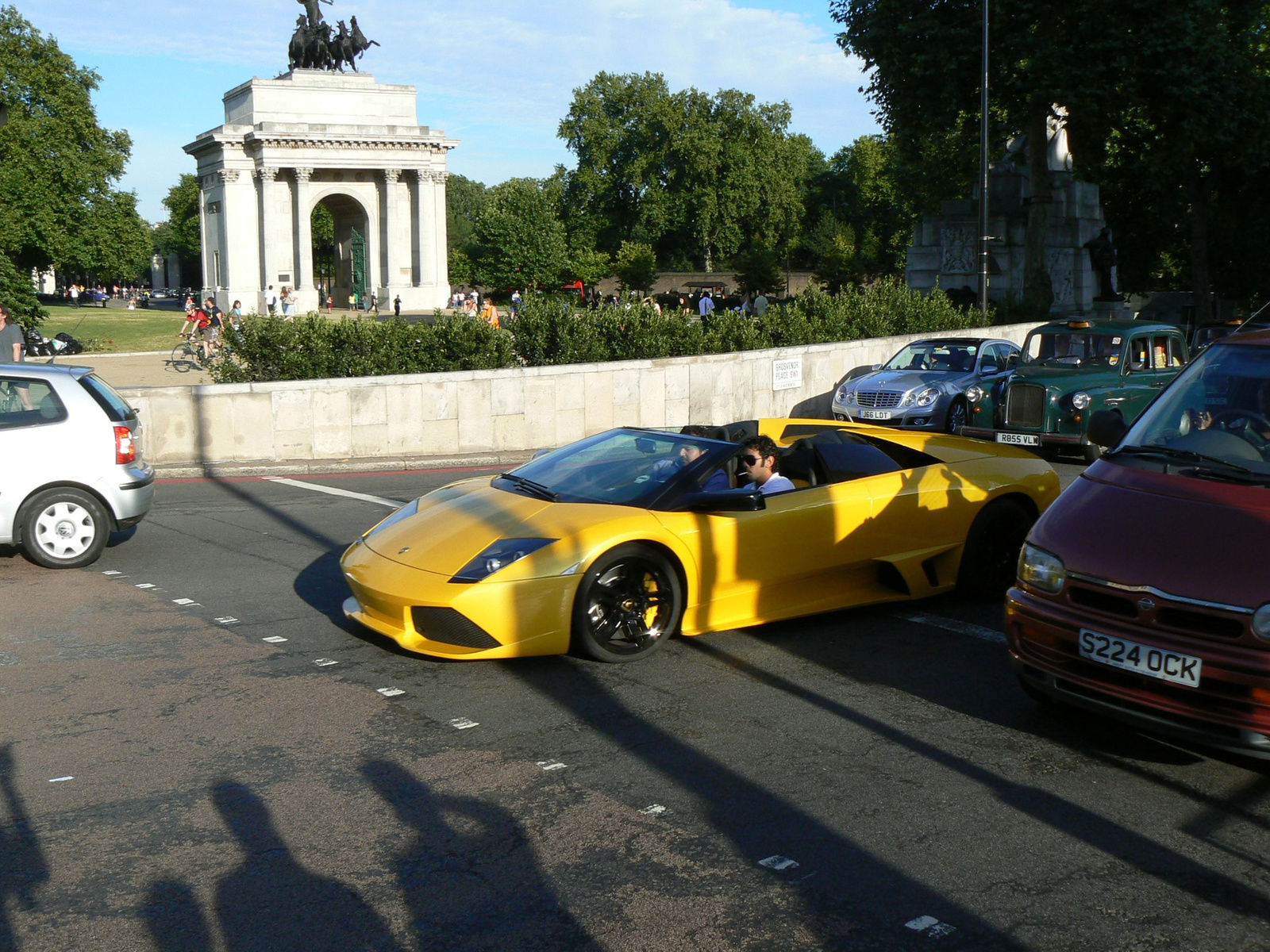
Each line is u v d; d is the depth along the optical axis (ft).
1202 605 14.66
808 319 79.61
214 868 13.19
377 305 245.45
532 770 16.19
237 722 18.02
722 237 336.49
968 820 14.62
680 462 23.21
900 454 26.58
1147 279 177.17
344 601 24.98
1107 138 128.36
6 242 190.39
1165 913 12.30
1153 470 17.24
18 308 112.68
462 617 19.93
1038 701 19.15
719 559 22.08
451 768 16.22
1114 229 168.25
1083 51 107.76
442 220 252.21
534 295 65.26
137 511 29.96
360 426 52.54
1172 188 150.30
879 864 13.38
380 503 40.24
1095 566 15.88
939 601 26.43
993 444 27.86
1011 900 12.55
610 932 11.82
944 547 25.22
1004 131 142.20
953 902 12.50
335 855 13.52
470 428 55.16
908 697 19.60
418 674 20.58
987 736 17.70
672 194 337.31
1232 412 17.89
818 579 23.80
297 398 51.19
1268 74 127.95
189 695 19.30
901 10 119.55
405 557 21.36
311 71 239.71
